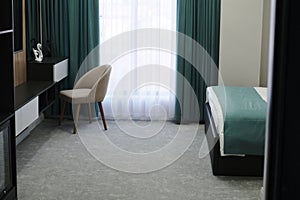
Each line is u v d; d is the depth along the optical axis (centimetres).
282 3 51
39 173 399
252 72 572
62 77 575
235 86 568
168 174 404
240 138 379
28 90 477
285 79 51
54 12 591
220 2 577
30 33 588
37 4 587
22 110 411
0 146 310
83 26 594
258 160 391
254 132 379
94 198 344
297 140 51
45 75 542
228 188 370
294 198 52
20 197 344
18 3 500
